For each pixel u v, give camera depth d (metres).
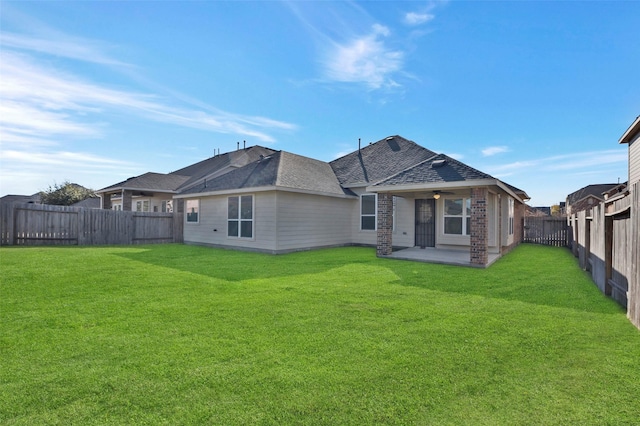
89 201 35.50
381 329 4.46
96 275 8.00
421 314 5.13
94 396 2.82
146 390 2.92
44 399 2.76
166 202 26.16
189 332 4.31
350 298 6.07
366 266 9.87
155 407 2.68
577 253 12.38
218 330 4.39
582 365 3.45
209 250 14.16
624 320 4.91
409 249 13.54
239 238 14.52
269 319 4.86
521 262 11.26
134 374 3.19
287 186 13.23
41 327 4.46
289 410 2.64
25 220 14.13
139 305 5.55
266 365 3.39
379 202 12.00
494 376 3.21
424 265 10.12
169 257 11.62
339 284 7.28
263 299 5.97
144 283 7.22
